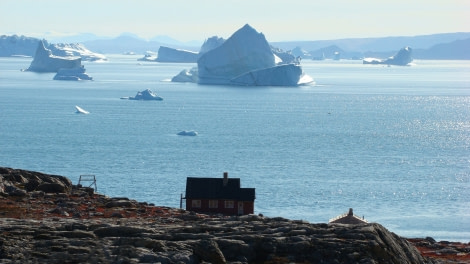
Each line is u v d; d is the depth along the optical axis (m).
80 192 142.12
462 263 98.75
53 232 84.75
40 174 151.50
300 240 85.50
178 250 81.12
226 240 83.81
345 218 148.50
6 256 77.25
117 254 79.06
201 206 175.00
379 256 84.94
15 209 117.75
